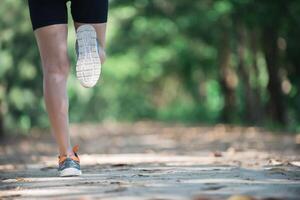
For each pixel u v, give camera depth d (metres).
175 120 51.81
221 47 34.75
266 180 5.55
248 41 33.53
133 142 20.20
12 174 7.18
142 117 61.94
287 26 26.86
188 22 33.44
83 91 37.34
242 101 37.12
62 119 6.36
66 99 6.37
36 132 28.11
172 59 46.50
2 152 14.76
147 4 33.53
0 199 4.88
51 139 23.30
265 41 28.45
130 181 5.61
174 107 58.53
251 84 35.31
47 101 6.36
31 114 26.28
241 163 7.90
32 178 6.34
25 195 5.01
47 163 9.59
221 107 37.97
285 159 8.83
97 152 13.55
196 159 9.35
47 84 6.34
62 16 6.31
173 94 60.09
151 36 41.09
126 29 37.44
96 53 6.16
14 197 4.94
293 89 31.86
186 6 33.03
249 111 32.59
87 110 58.03
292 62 30.92
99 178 6.06
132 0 32.66
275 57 28.56
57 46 6.29
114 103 60.06
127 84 58.75
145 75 53.66
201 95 48.59
